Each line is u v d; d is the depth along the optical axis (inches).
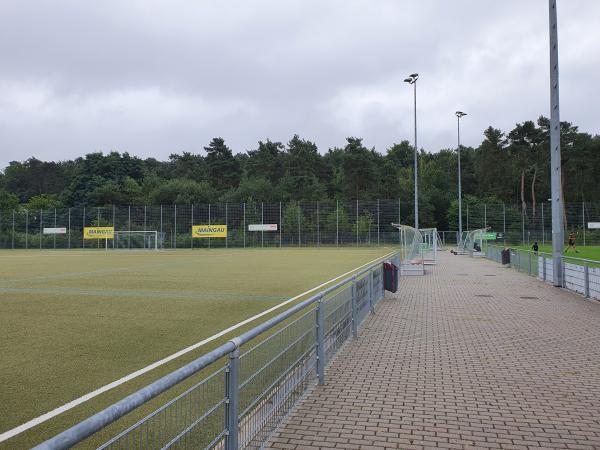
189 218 2583.7
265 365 165.6
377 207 2527.1
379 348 302.4
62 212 2593.5
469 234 1674.5
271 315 426.3
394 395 215.9
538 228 2613.2
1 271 932.0
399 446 164.6
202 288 637.9
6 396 214.7
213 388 128.8
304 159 3563.0
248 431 151.6
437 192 3437.5
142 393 89.3
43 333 349.7
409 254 931.3
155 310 454.3
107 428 181.0
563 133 3085.6
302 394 209.6
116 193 3307.1
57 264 1158.3
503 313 429.7
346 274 857.5
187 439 123.6
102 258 1472.7
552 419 188.7
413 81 1592.0
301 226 2536.9
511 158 3329.2
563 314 423.5
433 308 457.1
